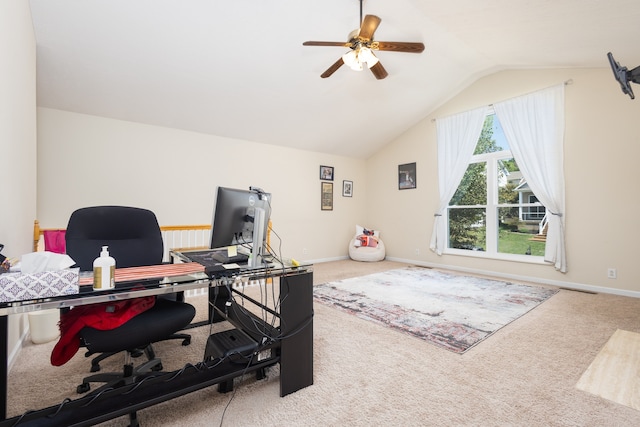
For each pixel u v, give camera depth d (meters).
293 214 5.54
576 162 3.77
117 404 1.18
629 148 3.41
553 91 3.92
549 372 1.81
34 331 2.18
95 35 2.70
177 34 2.83
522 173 4.19
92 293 1.08
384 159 6.26
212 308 2.48
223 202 1.57
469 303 3.18
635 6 1.97
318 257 5.90
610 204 3.54
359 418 1.39
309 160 5.76
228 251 2.04
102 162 3.70
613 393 1.59
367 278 4.39
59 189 3.45
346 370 1.83
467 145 4.84
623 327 2.49
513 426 1.35
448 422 1.37
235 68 3.41
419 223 5.64
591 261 3.68
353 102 4.58
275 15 2.83
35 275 1.00
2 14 1.63
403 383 1.69
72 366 1.87
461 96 4.95
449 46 3.66
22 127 2.13
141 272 1.41
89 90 3.29
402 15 3.05
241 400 1.53
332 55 3.46
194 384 1.36
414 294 3.53
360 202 6.62
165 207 4.15
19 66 2.02
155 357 1.91
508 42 3.19
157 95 3.57
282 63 3.47
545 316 2.78
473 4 2.46
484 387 1.65
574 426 1.35
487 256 4.66
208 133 4.52
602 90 3.58
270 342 1.58
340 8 2.86
